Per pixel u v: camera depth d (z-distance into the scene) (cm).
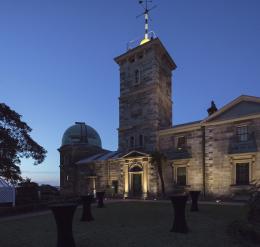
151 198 4281
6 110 3397
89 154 6400
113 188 4950
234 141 3728
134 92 4881
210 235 1515
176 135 4322
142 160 4497
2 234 1684
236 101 3800
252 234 1454
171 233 1562
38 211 3041
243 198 3516
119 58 5159
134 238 1460
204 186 3903
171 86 5153
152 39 4725
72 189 6006
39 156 3619
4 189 3212
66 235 1247
